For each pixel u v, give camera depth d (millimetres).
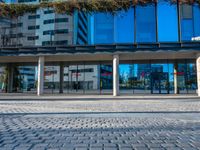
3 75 36688
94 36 29031
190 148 5254
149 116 10867
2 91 36312
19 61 32500
